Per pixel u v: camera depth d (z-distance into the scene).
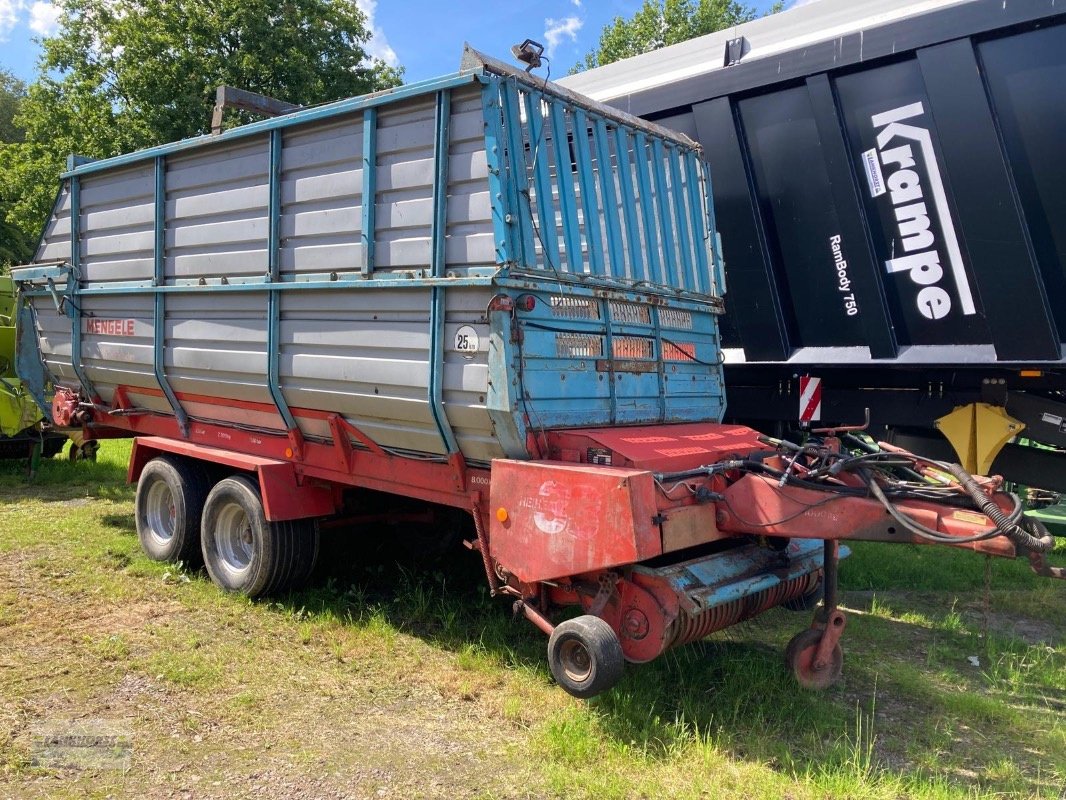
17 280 7.89
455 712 4.20
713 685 4.49
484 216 4.12
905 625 5.76
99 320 7.01
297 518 5.61
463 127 4.21
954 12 5.54
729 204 6.94
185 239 6.01
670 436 4.77
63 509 8.55
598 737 3.87
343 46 26.05
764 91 6.61
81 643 4.93
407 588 6.03
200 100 22.73
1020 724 4.21
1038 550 3.40
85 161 7.29
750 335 7.09
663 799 3.39
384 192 4.62
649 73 7.55
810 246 6.62
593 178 4.85
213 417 6.27
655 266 5.32
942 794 3.43
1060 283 5.53
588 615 3.93
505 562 4.15
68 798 3.30
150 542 6.67
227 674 4.56
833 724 4.11
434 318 4.35
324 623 5.29
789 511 4.01
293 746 3.79
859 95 6.13
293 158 5.15
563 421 4.39
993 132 5.53
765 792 3.43
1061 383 5.90
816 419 7.04
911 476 4.96
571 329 4.47
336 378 4.94
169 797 3.34
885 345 6.36
